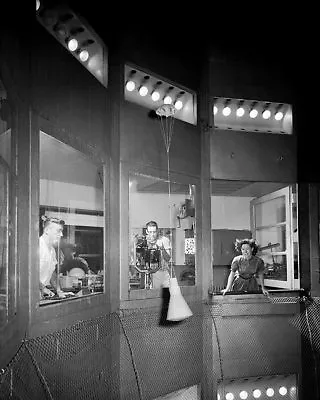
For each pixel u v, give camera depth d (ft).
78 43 21.97
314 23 30.01
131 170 24.52
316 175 31.04
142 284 26.40
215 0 27.89
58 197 24.77
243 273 29.66
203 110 29.50
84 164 22.49
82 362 18.31
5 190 13.16
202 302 27.73
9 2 13.55
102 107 22.56
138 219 33.04
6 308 13.23
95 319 20.03
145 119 25.68
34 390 14.20
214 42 30.07
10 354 13.12
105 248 22.33
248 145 30.35
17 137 14.34
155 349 24.30
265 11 29.19
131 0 25.14
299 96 31.63
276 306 29.17
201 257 28.30
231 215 41.91
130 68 25.34
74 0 19.83
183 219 32.45
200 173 29.01
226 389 28.71
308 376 28.86
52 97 17.52
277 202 35.91
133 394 22.65
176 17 28.02
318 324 28.96
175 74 27.63
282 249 34.94
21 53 14.75
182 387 25.50
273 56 31.24
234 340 28.19
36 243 15.93
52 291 20.10
